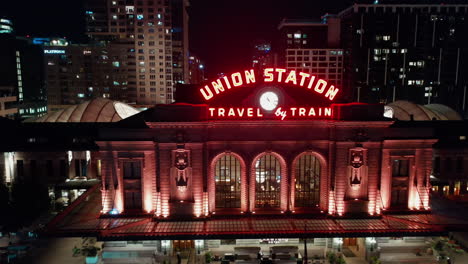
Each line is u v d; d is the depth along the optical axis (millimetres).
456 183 78875
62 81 172875
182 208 50281
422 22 182250
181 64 190750
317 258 51219
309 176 52375
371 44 184500
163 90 175875
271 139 50500
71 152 75938
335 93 50656
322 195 52188
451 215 52500
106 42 174625
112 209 51000
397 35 183250
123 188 51469
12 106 161250
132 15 171875
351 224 48875
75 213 52875
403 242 52531
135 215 50969
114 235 45375
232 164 51719
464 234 58812
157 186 50312
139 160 50969
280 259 48750
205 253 50125
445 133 78625
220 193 52188
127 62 173625
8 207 61375
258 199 52625
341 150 50125
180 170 49500
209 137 50188
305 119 49562
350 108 49500
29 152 75500
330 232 46250
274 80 50688
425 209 52844
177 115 49188
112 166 50719
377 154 50812
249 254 50969
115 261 50469
